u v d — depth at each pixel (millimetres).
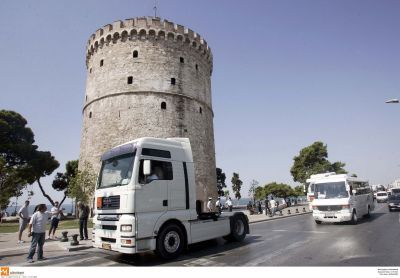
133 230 8906
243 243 12461
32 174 41219
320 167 58094
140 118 33094
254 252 10391
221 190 73938
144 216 9266
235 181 87562
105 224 9797
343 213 17891
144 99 33562
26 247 13656
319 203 18797
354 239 12352
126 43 35219
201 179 35188
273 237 13969
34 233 10500
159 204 9820
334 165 65750
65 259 10633
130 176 9500
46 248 13234
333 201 18375
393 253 9352
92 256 10977
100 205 10320
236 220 12977
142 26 35281
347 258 8891
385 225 17031
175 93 34969
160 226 9602
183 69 36469
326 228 16859
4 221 40094
